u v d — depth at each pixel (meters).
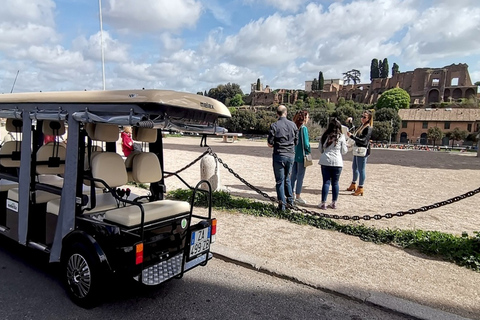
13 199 4.18
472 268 4.37
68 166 3.47
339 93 113.19
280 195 6.40
